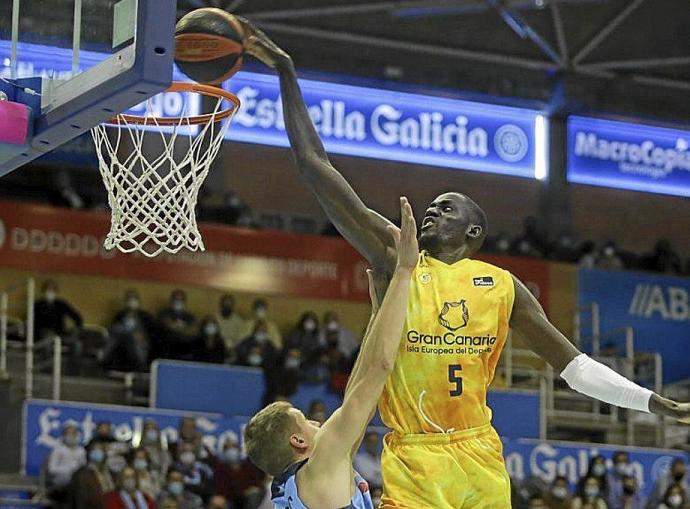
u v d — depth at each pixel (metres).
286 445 5.61
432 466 5.61
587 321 23.61
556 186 25.11
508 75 24.69
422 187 24.52
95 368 19.81
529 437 20.30
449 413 5.68
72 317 20.30
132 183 7.48
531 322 5.93
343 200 5.90
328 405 19.59
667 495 18.38
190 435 17.66
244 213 22.67
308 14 22.62
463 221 5.93
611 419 21.66
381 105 24.41
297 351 20.00
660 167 25.84
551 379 21.59
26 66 7.14
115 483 16.12
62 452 16.97
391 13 22.88
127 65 6.30
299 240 22.67
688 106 25.61
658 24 23.38
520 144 25.20
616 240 25.34
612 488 18.80
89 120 6.77
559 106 24.92
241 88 23.72
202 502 16.67
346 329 21.31
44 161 22.23
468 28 23.56
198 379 19.38
